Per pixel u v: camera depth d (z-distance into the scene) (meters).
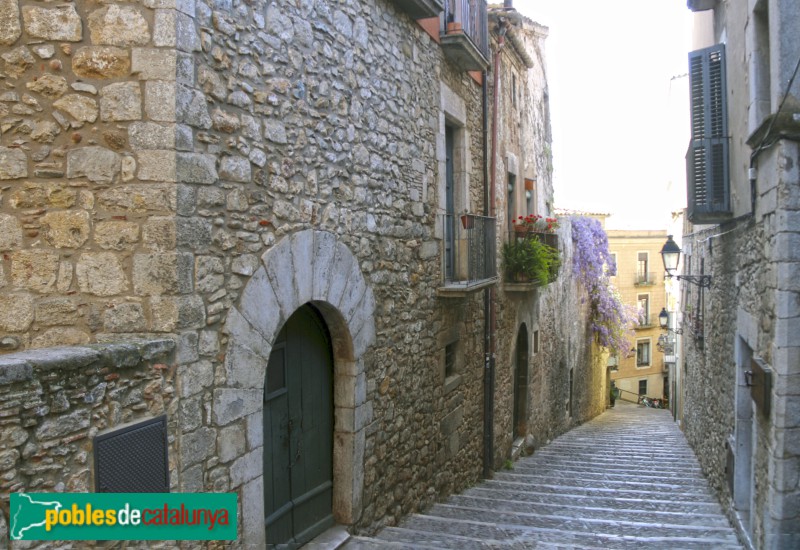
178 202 3.13
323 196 4.38
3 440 2.41
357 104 4.86
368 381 5.14
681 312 14.23
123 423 2.91
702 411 9.51
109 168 3.10
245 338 3.60
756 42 5.21
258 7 3.72
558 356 14.12
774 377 4.39
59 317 3.11
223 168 3.44
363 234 4.97
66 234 3.11
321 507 4.86
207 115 3.33
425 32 6.23
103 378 2.81
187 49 3.19
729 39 6.46
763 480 4.78
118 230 3.11
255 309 3.68
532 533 5.49
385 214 5.36
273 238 3.85
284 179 3.95
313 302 4.47
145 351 2.99
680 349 15.76
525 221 10.10
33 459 2.52
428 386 6.40
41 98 3.09
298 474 4.56
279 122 3.90
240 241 3.57
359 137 4.89
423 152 6.19
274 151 3.86
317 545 4.60
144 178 3.10
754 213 5.23
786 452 4.28
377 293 5.26
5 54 3.07
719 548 5.18
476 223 7.43
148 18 3.11
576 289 16.36
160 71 3.10
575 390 16.47
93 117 3.10
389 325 5.49
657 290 30.69
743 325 5.91
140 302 3.13
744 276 5.88
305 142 4.17
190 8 3.21
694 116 6.74
